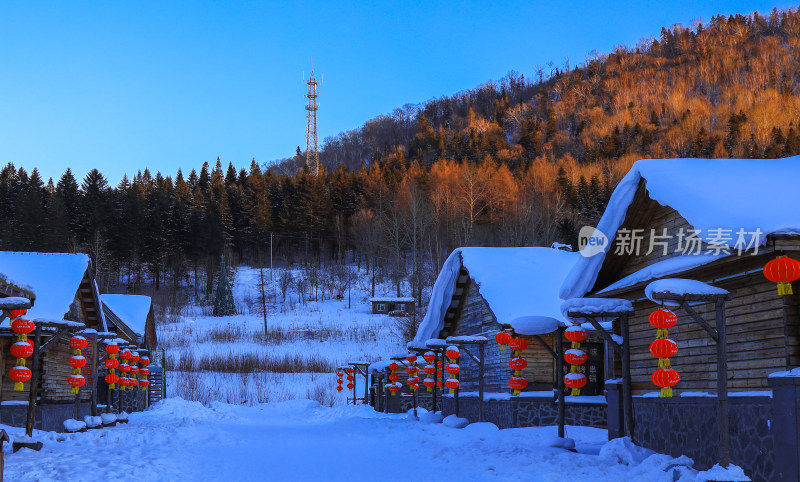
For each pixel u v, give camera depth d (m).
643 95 171.00
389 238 94.81
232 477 12.28
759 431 9.95
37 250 80.81
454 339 21.89
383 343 61.06
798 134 116.12
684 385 12.45
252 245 107.31
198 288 92.06
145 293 87.06
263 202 107.81
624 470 11.77
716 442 11.01
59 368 22.03
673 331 12.87
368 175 114.75
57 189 100.44
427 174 106.31
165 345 59.88
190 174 122.19
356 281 90.31
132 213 91.81
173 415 31.80
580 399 20.34
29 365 20.45
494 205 91.56
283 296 83.56
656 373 10.55
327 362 54.50
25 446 15.13
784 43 189.50
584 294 14.63
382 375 36.09
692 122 139.12
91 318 24.73
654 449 12.95
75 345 17.66
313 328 67.62
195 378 48.41
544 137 151.38
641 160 12.52
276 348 59.69
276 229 106.44
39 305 20.39
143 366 34.16
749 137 119.25
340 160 194.12
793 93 149.38
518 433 18.06
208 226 96.00
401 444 17.42
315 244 105.75
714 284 11.46
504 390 22.12
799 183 10.91
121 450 15.34
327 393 46.41
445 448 15.45
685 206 10.88
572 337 15.02
